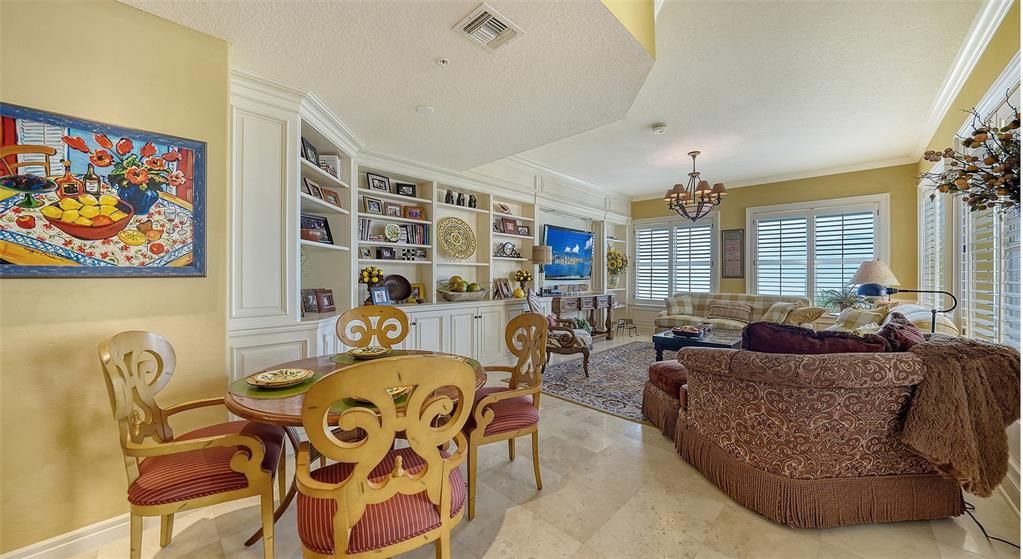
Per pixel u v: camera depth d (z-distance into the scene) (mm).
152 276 1758
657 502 1925
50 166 1528
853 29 2258
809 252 5559
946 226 3568
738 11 2100
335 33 1857
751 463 1852
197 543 1626
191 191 1859
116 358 1360
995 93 2195
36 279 1514
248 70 2168
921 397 1573
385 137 3273
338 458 1027
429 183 4246
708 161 5035
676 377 2633
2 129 1441
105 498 1657
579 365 4645
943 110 3227
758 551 1580
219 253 1950
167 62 1785
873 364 1577
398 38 1891
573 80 2291
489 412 1839
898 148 4473
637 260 7445
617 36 1870
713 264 6484
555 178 5738
